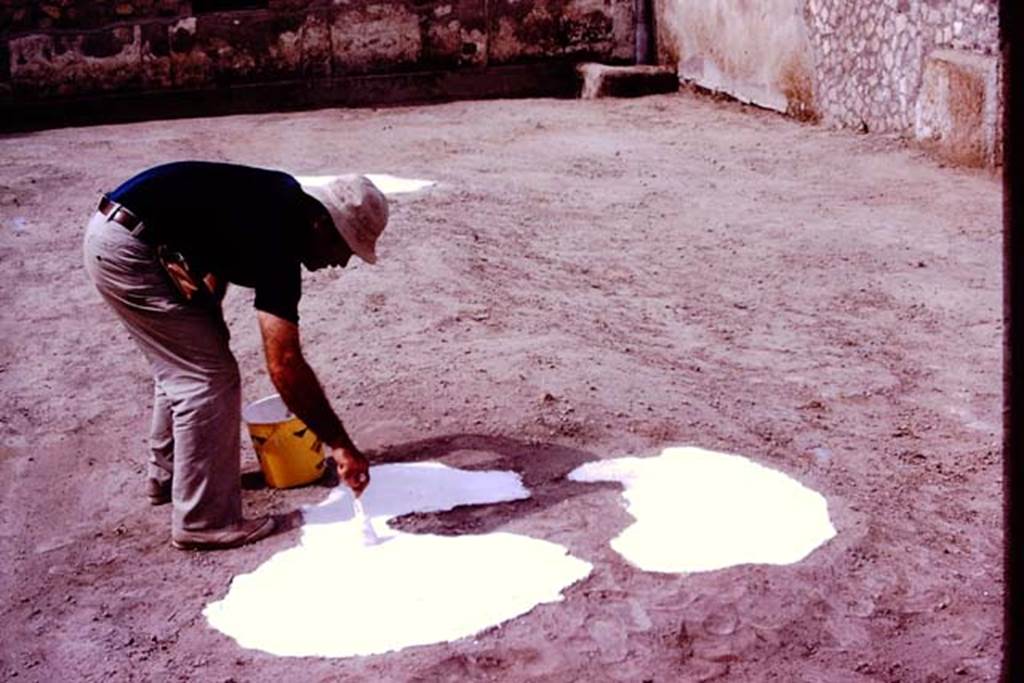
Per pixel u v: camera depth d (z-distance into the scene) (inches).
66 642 140.4
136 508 173.3
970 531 156.5
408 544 154.9
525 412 193.8
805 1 440.5
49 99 552.4
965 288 253.6
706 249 290.8
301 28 562.3
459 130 474.3
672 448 180.5
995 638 133.0
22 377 229.6
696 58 532.1
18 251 307.3
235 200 146.8
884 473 173.0
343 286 263.7
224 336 156.0
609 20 574.6
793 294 255.4
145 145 463.8
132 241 147.7
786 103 463.8
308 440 171.9
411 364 217.8
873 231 299.0
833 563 147.8
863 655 131.2
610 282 267.3
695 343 228.2
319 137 471.8
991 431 186.9
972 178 346.0
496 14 570.3
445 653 133.1
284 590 147.3
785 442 183.3
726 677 127.8
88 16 551.5
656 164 391.5
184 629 141.6
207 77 560.7
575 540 154.4
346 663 132.6
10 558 161.8
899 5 386.6
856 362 217.2
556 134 456.1
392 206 331.6
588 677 128.4
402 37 569.0
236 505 159.3
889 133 402.6
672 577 145.8
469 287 260.8
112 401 216.5
